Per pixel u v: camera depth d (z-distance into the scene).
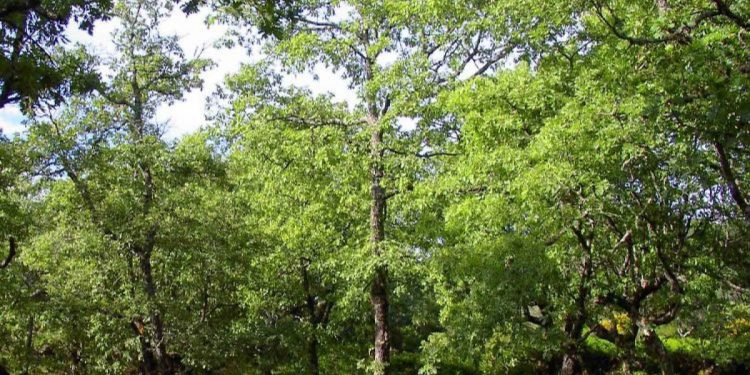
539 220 12.17
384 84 13.88
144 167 16.70
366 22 14.80
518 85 12.66
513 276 12.25
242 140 15.98
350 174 14.91
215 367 17.91
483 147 12.89
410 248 15.19
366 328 21.17
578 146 10.69
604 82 10.62
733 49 7.98
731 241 13.20
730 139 7.94
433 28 14.84
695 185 11.16
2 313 15.24
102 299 16.23
